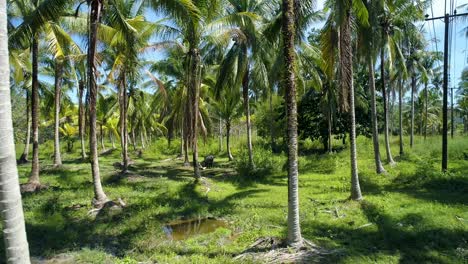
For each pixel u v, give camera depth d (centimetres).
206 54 1970
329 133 2630
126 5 1578
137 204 1166
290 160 743
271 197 1316
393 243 772
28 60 1725
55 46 1216
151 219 1008
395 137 3534
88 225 962
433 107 5159
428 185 1387
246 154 1983
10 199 339
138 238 853
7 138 338
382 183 1484
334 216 1006
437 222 882
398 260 675
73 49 1428
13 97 3522
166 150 3500
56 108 2147
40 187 1446
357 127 2816
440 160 1942
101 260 714
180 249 773
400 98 2369
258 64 1731
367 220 950
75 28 1362
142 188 1501
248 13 1478
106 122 3319
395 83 3003
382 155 2341
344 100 1100
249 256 709
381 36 1648
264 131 3120
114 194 1341
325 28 1191
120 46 1352
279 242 759
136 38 1334
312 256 691
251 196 1339
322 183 1572
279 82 1734
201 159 2964
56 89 2083
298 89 2077
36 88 1467
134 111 2953
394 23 1767
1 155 334
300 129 2942
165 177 1850
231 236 873
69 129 3534
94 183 1145
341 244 775
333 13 1121
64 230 915
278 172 1900
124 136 1934
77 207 1123
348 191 1364
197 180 1616
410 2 1622
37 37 1382
